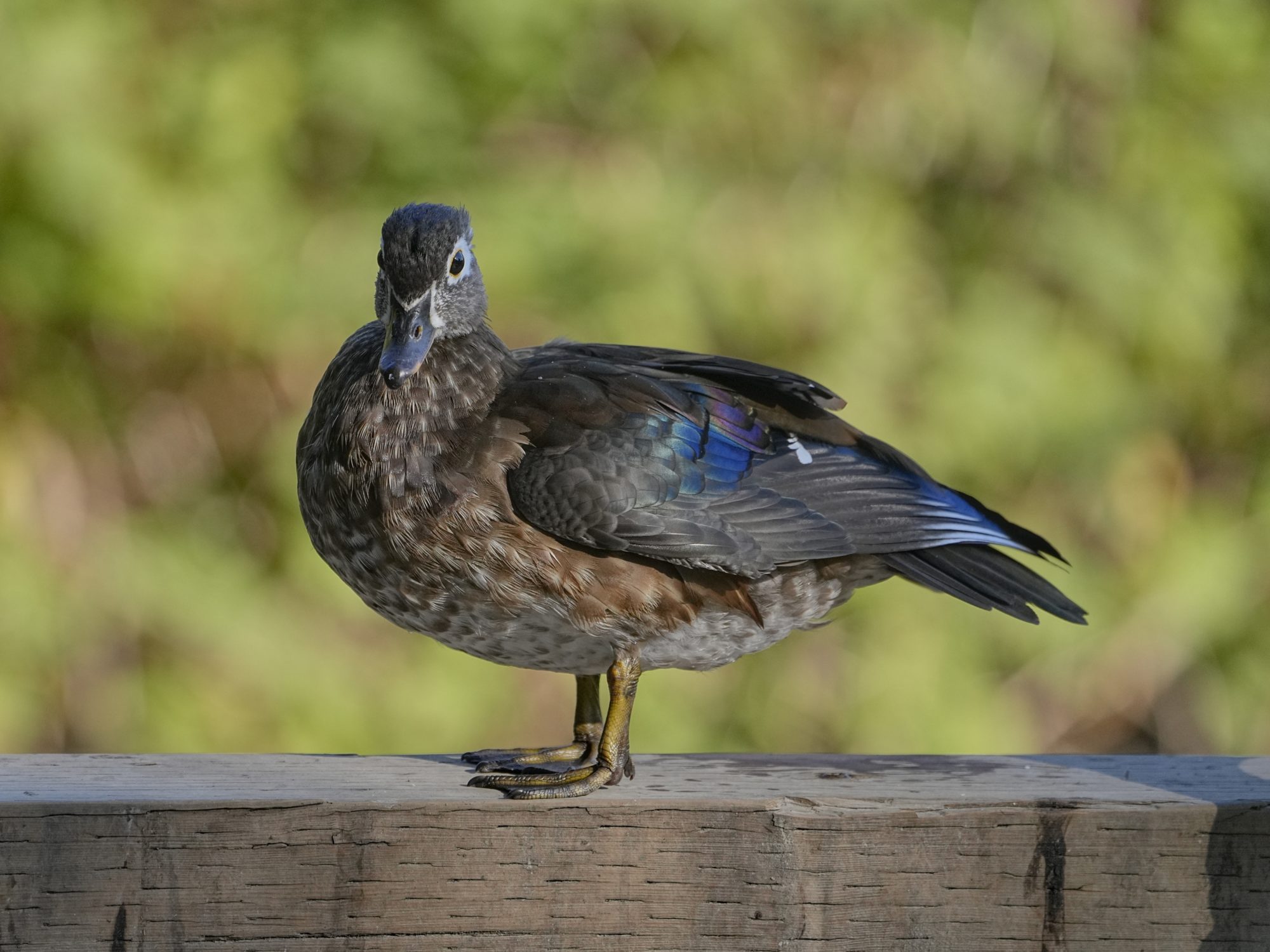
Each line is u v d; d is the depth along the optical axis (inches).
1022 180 497.4
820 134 479.5
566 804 180.1
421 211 235.0
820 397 244.8
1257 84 518.6
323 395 244.2
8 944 173.9
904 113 481.7
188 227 442.3
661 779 202.1
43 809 174.6
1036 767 209.0
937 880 181.3
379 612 244.1
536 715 454.6
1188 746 521.3
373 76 449.4
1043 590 243.4
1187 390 512.7
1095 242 487.2
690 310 452.8
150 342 462.9
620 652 228.5
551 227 453.4
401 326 228.5
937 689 473.7
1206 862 183.6
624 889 180.5
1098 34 496.1
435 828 178.9
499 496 226.7
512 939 179.8
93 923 175.2
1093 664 497.7
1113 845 182.9
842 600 251.9
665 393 236.1
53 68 434.6
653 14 466.6
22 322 459.8
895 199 486.3
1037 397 477.4
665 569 229.6
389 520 228.1
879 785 195.9
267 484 462.0
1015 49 490.6
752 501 233.6
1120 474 502.0
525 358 248.5
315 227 452.1
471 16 454.0
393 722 445.4
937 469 463.8
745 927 180.4
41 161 434.3
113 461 465.7
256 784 190.5
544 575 225.6
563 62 467.2
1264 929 183.8
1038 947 182.2
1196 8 511.5
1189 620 504.1
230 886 176.9
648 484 227.5
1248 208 516.4
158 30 458.9
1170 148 506.0
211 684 444.1
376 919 178.4
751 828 180.7
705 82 475.2
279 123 453.4
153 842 176.1
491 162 465.7
